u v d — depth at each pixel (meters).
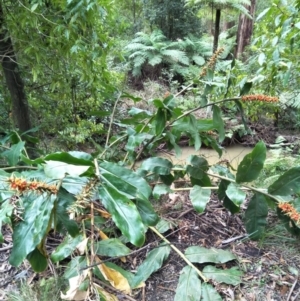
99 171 0.94
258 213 1.24
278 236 1.34
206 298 1.01
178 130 1.51
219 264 1.21
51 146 2.25
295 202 1.18
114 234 1.36
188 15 5.96
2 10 1.52
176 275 1.18
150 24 6.18
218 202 1.65
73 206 0.84
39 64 1.65
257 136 3.54
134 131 1.56
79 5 1.33
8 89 1.83
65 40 1.54
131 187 0.91
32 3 1.41
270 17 1.58
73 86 2.06
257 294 1.07
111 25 1.87
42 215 0.92
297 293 1.08
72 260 1.10
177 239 1.36
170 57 5.47
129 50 5.30
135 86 5.61
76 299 0.94
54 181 1.00
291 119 3.61
